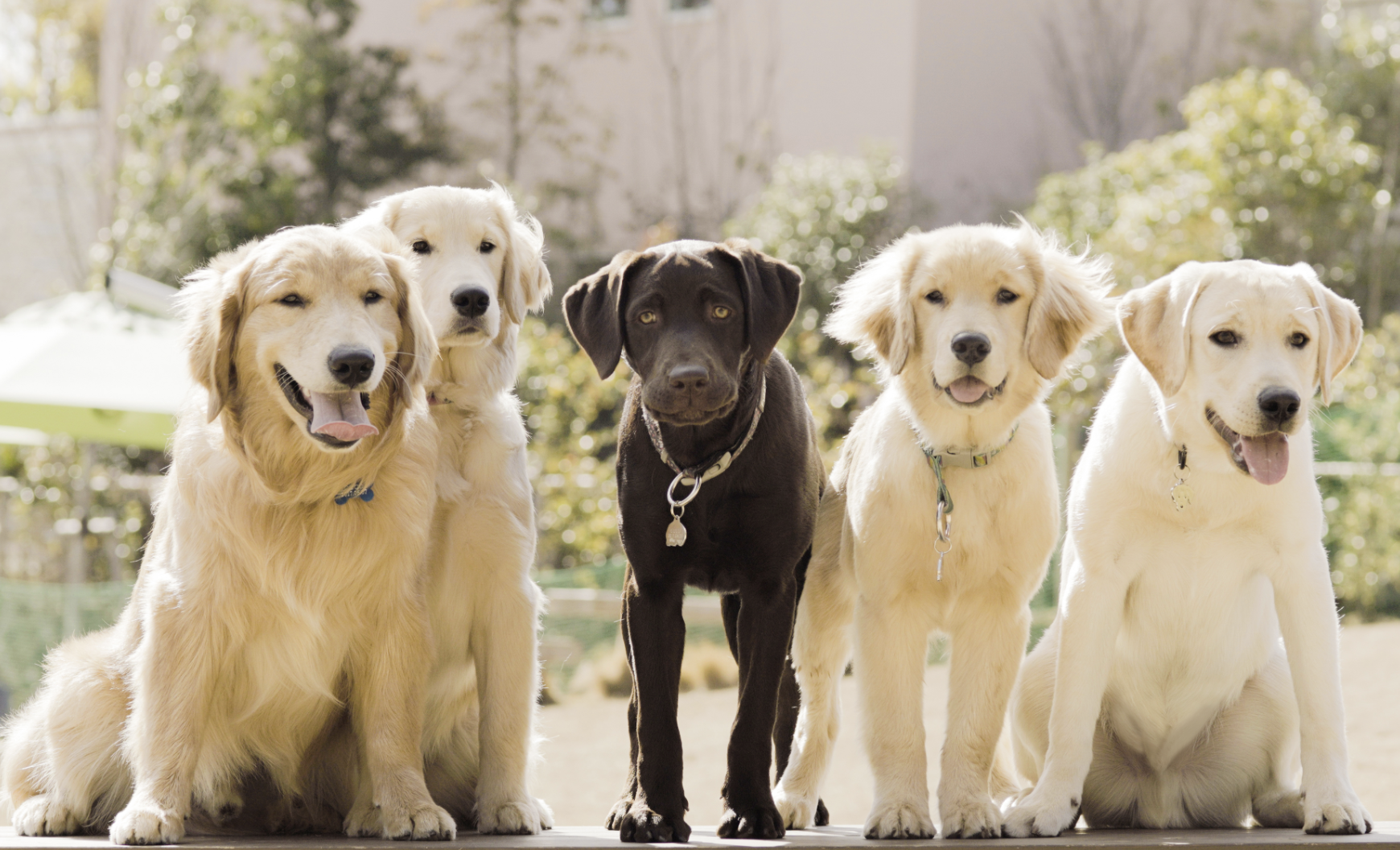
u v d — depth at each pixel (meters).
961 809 3.61
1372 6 19.97
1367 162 16.12
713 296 3.80
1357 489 11.91
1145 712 4.03
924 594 3.93
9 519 14.42
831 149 18.75
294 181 19.86
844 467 4.49
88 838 3.54
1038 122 19.45
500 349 4.26
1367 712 8.80
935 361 3.80
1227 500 3.70
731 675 11.05
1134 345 3.76
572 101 21.50
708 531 3.83
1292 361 3.57
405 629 3.57
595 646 10.99
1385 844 3.22
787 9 19.31
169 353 9.72
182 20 20.47
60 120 23.78
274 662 3.58
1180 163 15.53
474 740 4.13
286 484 3.51
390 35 22.89
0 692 10.59
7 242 23.69
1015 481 3.86
